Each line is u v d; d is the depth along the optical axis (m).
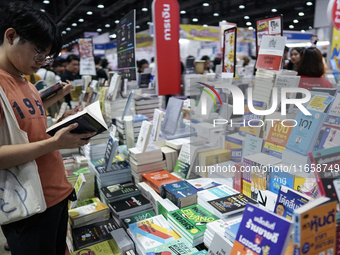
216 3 9.02
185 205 1.75
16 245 1.16
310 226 0.72
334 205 0.77
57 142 1.06
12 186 1.04
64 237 1.42
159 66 3.37
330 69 2.89
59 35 1.14
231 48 1.89
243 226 0.86
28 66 1.08
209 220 1.53
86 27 13.16
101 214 1.92
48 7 8.70
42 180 1.19
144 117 2.69
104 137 2.68
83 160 2.53
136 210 1.88
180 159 2.21
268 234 0.78
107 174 2.22
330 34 2.87
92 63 4.59
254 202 1.49
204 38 11.38
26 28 0.99
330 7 2.77
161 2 3.19
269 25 1.72
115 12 10.05
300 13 10.04
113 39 14.71
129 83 3.94
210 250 1.24
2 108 1.01
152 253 1.38
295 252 0.72
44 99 1.65
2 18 1.02
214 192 1.66
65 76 4.65
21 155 1.00
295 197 1.05
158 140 2.54
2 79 1.06
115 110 3.02
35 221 1.17
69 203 2.12
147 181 2.14
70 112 1.50
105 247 1.61
